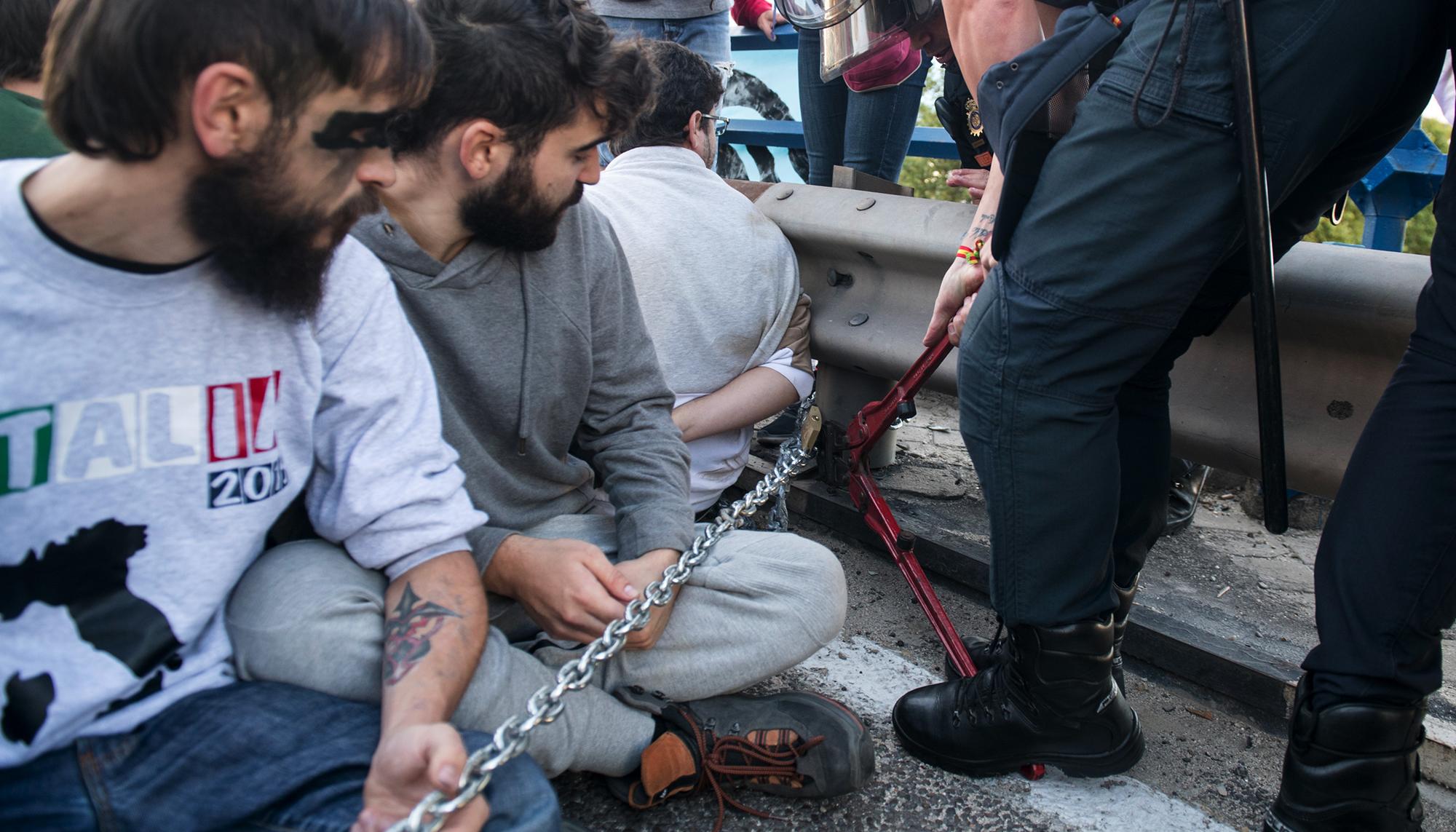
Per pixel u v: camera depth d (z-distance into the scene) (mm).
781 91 4254
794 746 1662
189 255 1048
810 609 1681
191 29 883
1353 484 1467
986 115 1632
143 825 1104
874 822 1694
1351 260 1868
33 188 978
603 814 1671
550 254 1689
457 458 1424
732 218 2377
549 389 1706
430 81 1067
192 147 946
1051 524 1616
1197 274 1482
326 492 1339
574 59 1448
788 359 2494
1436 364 1392
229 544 1168
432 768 1050
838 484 2740
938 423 3439
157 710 1146
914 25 2234
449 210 1547
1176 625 2148
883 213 2510
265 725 1146
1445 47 1514
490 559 1583
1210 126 1390
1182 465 2688
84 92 905
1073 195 1472
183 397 1090
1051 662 1691
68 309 1000
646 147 2400
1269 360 1427
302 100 955
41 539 1040
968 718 1794
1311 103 1395
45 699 1049
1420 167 2930
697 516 2596
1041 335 1534
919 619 2361
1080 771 1780
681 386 2355
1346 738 1454
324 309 1245
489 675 1416
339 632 1269
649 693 1662
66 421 1024
